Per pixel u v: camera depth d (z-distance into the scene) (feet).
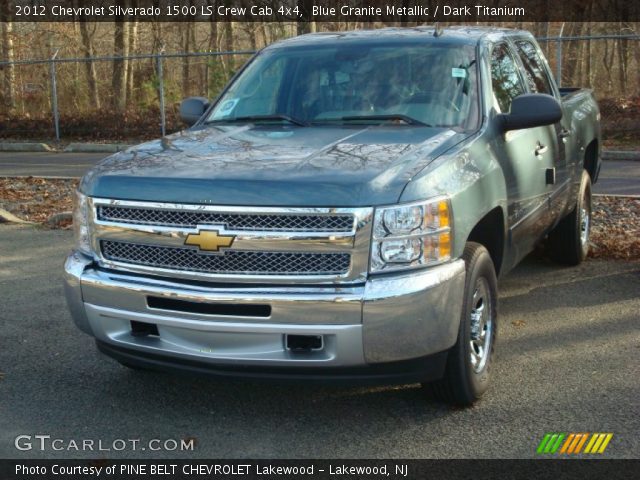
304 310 12.36
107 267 13.85
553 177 19.22
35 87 82.38
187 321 12.98
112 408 14.89
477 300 14.48
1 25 88.94
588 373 15.92
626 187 39.88
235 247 12.62
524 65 20.35
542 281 22.53
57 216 31.50
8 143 68.49
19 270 24.94
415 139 14.79
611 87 82.38
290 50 19.07
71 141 71.36
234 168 13.32
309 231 12.36
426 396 14.84
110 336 13.93
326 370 12.73
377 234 12.34
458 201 13.28
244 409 14.74
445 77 16.96
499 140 16.15
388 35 18.78
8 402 15.19
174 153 14.71
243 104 18.17
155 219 13.20
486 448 13.00
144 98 78.95
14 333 19.04
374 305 12.24
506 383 15.56
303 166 13.17
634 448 12.89
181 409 14.80
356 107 16.85
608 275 22.98
